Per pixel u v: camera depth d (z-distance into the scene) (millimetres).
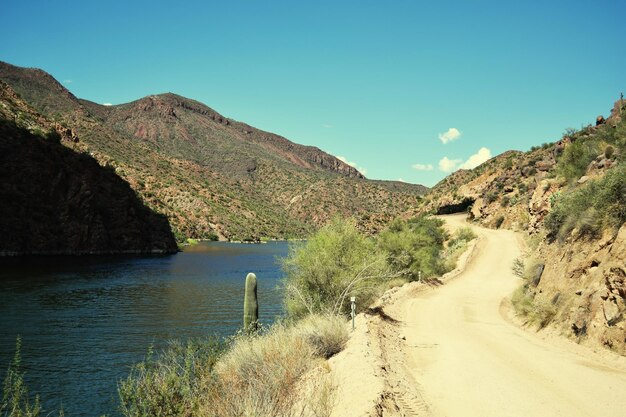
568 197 17906
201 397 7867
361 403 6234
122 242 92688
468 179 125250
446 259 40719
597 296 10898
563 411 6824
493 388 8055
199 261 81688
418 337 13344
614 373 8594
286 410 6246
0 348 20922
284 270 17922
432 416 6691
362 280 16766
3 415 7367
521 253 40250
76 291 40438
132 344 22234
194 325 27672
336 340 10805
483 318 17125
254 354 10062
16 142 76625
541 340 12250
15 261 61812
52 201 78875
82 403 14039
